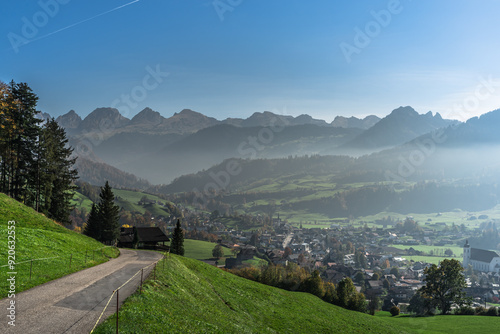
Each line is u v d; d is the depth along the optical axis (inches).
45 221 2433.6
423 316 3796.8
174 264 1994.3
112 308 992.2
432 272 4121.6
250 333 1359.5
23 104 3053.6
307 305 2687.0
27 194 3122.5
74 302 1032.2
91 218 4384.8
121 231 4530.0
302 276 5482.3
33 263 1440.7
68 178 3634.4
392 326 2977.4
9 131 2955.2
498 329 3043.8
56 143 3565.5
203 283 1932.8
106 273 1510.8
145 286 1267.2
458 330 3016.7
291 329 1828.2
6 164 3088.1
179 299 1304.1
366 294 7751.0
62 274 1411.2
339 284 4242.1
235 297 1994.3
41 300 1032.8
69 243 2010.3
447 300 4079.7
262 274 4891.7
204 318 1215.6
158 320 983.6
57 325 844.0
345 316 2815.0
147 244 4325.8
